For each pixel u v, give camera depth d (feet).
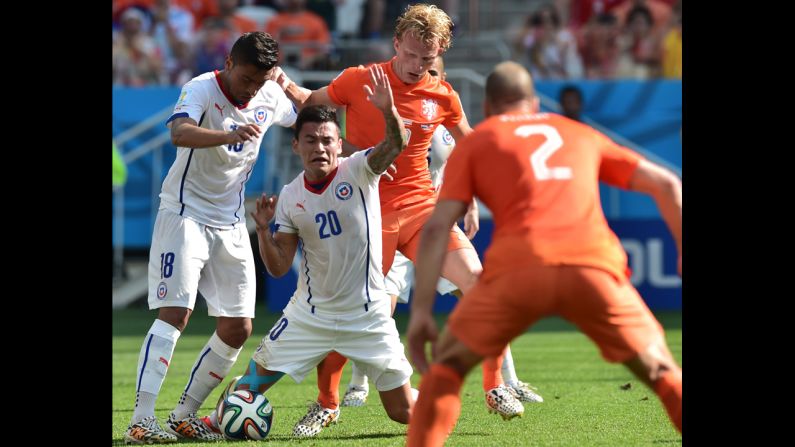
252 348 120.57
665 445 55.11
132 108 174.09
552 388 82.69
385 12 198.29
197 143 55.72
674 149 178.81
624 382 86.22
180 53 193.06
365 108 67.92
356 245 56.08
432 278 41.27
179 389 86.43
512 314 41.14
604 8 197.88
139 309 180.86
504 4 206.80
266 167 172.55
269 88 62.75
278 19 194.90
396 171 68.54
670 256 163.84
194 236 60.18
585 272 40.81
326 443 56.85
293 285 166.71
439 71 74.08
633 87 179.63
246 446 56.24
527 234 41.34
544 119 44.50
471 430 61.36
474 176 43.06
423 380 42.37
